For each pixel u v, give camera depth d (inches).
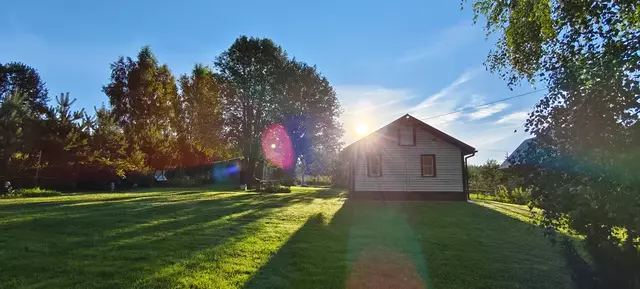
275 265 195.9
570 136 145.7
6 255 199.5
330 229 315.9
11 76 1526.8
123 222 321.4
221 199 601.9
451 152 695.1
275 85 1157.7
